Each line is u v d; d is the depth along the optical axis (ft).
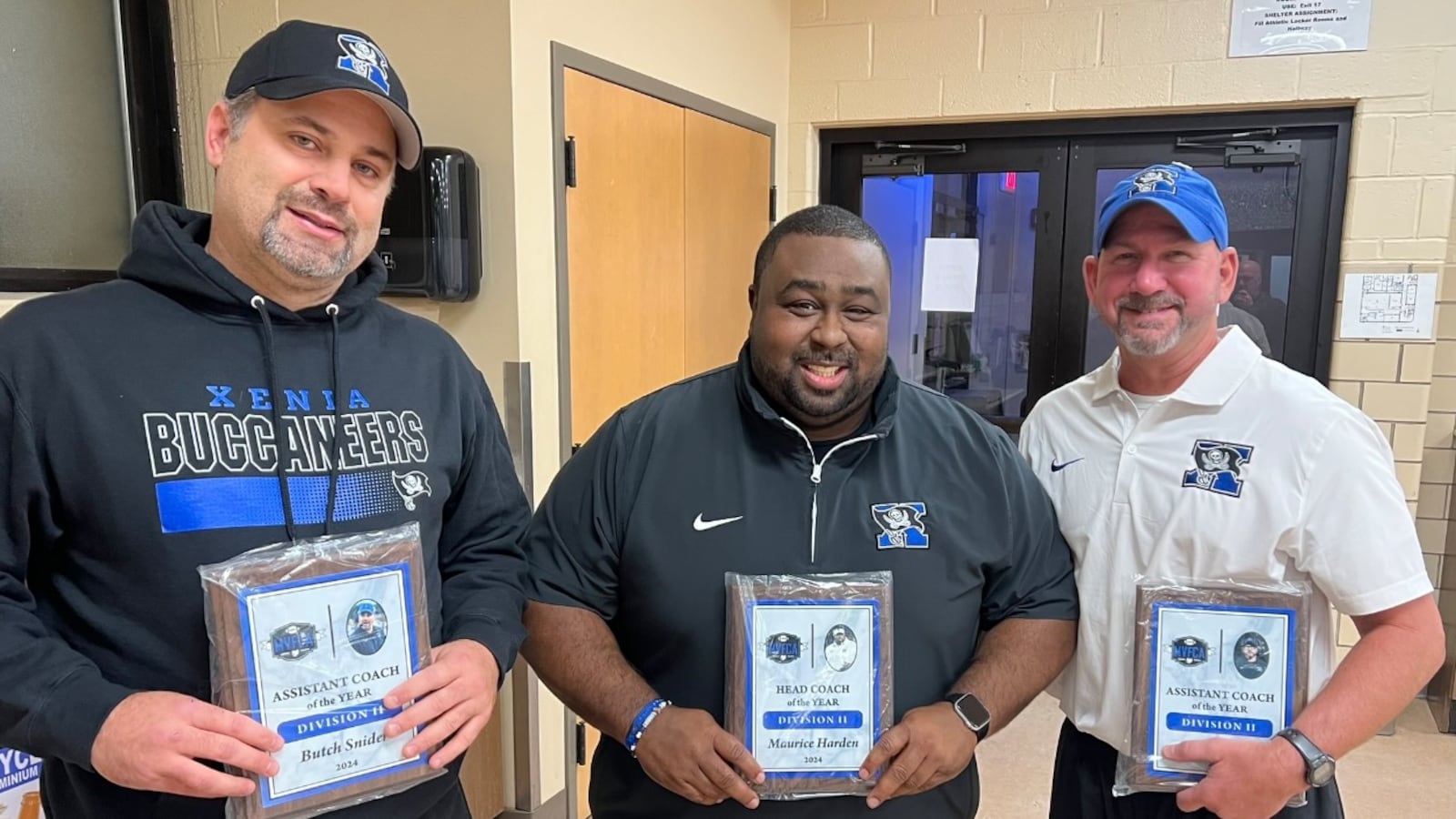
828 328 3.96
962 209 11.37
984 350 11.48
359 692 3.35
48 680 3.02
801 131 11.55
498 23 6.58
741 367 4.37
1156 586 4.08
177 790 2.97
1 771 5.35
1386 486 4.04
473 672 3.64
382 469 3.75
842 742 3.89
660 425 4.36
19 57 6.45
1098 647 4.46
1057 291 11.03
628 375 8.32
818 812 4.04
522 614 4.27
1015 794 8.66
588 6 7.45
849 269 3.99
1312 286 10.08
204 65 7.38
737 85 10.17
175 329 3.46
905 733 3.88
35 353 3.20
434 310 7.04
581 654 4.17
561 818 7.84
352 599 3.36
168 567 3.27
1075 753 4.76
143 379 3.33
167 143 7.36
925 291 11.64
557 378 7.29
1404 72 9.29
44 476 3.19
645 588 4.17
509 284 6.82
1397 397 9.67
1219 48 9.84
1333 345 9.93
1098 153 10.70
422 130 6.88
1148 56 10.08
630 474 4.29
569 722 7.88
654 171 8.57
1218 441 4.29
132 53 7.09
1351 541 3.99
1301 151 9.97
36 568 3.39
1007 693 4.18
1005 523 4.36
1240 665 3.96
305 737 3.23
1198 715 3.99
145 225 3.54
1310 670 4.11
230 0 7.25
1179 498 4.30
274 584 3.21
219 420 3.43
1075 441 4.78
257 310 3.58
